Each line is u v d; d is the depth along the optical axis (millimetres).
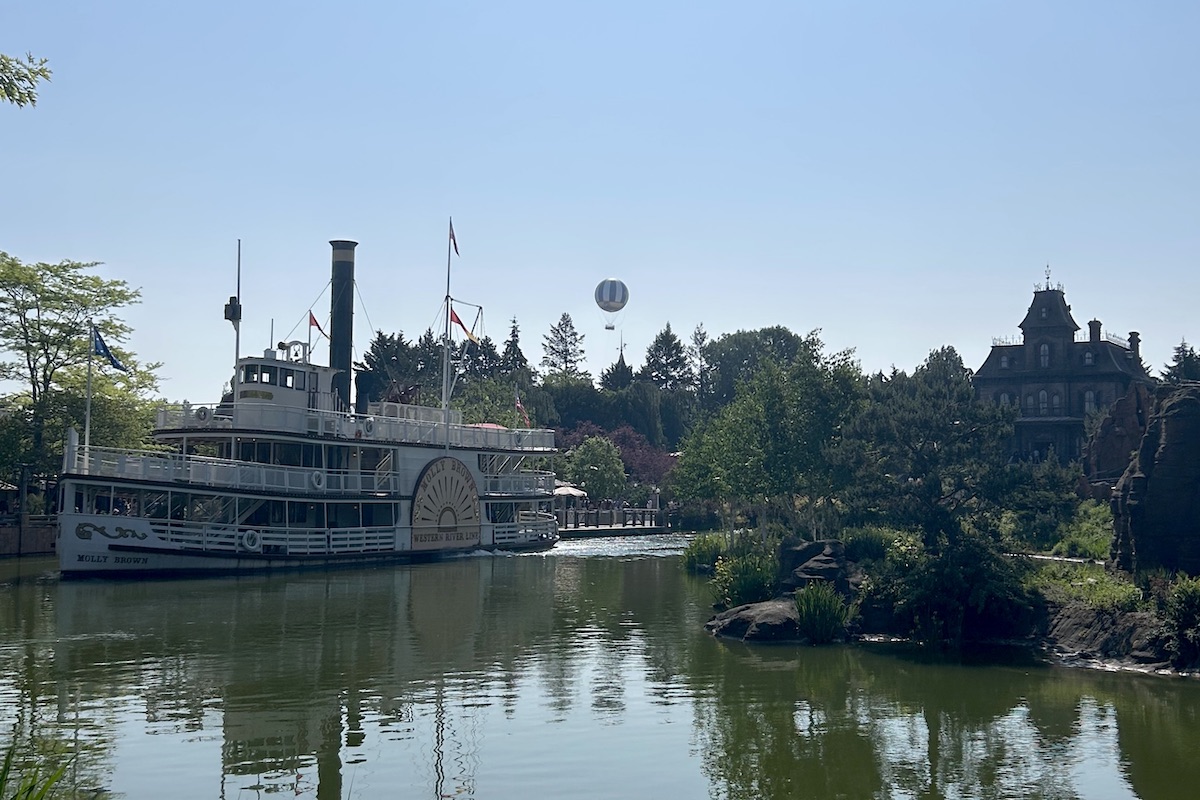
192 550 52656
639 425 137750
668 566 63344
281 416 56594
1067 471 37812
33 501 74188
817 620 35312
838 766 22375
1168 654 30312
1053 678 29844
